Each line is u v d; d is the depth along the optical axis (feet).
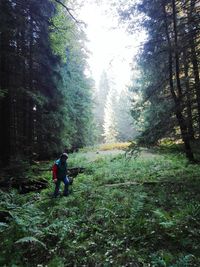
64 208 34.91
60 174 43.42
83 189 45.14
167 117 50.72
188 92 48.19
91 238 26.05
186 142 57.82
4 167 54.19
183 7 51.34
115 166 64.85
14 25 55.93
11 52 58.44
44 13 64.64
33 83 73.82
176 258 21.43
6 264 22.80
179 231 25.05
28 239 23.71
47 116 76.74
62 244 25.46
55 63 75.25
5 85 58.75
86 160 82.02
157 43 61.36
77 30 60.34
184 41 48.60
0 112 58.85
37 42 70.38
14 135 70.59
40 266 22.16
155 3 56.65
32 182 49.85
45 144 78.33
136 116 69.10
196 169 51.60
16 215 30.58
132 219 28.89
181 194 36.73
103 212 32.19
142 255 22.33
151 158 73.72
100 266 21.54
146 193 38.70
